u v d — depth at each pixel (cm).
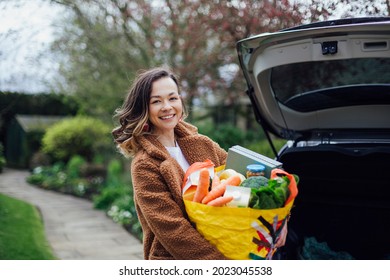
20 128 1400
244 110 809
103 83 762
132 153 187
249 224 152
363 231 211
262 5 469
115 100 790
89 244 510
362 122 245
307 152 207
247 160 180
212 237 159
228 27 536
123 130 188
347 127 248
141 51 680
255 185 159
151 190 169
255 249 156
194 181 166
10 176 1223
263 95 244
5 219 568
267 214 152
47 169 1151
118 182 824
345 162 204
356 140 239
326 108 249
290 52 206
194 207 159
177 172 176
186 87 645
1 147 1248
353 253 214
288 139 273
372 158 199
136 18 664
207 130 670
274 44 209
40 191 970
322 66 246
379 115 241
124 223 605
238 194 154
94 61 757
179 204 168
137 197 171
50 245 497
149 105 179
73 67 774
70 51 734
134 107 182
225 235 155
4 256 414
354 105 243
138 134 179
